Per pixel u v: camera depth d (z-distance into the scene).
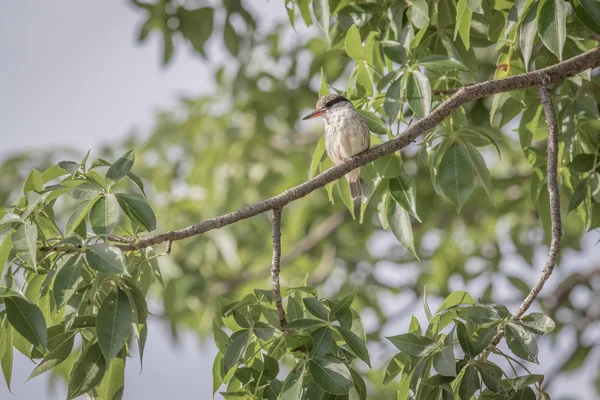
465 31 9.20
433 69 8.96
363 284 19.72
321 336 6.98
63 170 7.32
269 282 19.55
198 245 18.44
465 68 8.90
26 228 6.62
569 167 9.62
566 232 17.59
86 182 7.15
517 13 8.60
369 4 10.51
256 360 7.50
